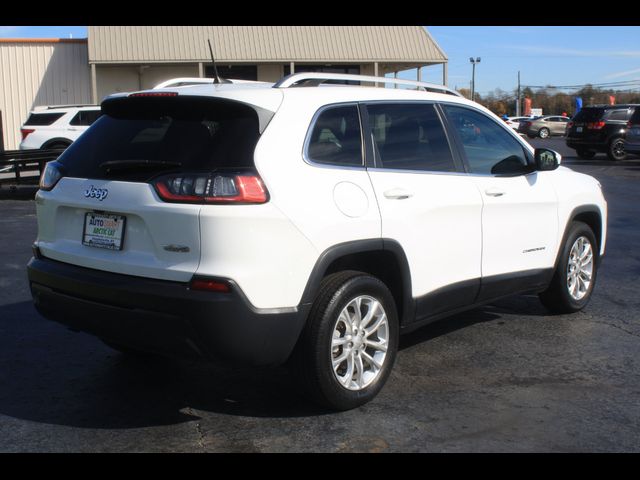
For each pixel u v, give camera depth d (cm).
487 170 520
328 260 392
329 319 394
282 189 377
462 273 491
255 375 482
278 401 436
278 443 379
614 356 519
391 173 442
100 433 393
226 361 370
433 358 514
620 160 2356
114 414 418
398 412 419
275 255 371
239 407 428
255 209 365
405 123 468
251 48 2512
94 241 403
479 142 522
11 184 1521
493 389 455
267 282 368
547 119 4566
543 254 569
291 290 378
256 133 382
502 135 547
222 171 368
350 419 409
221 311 357
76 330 427
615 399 439
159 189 373
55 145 1848
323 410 421
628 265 829
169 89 418
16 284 731
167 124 406
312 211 386
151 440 384
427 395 445
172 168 379
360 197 415
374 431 393
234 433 392
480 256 504
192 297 358
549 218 570
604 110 2367
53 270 415
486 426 400
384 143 448
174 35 2486
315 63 2617
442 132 493
